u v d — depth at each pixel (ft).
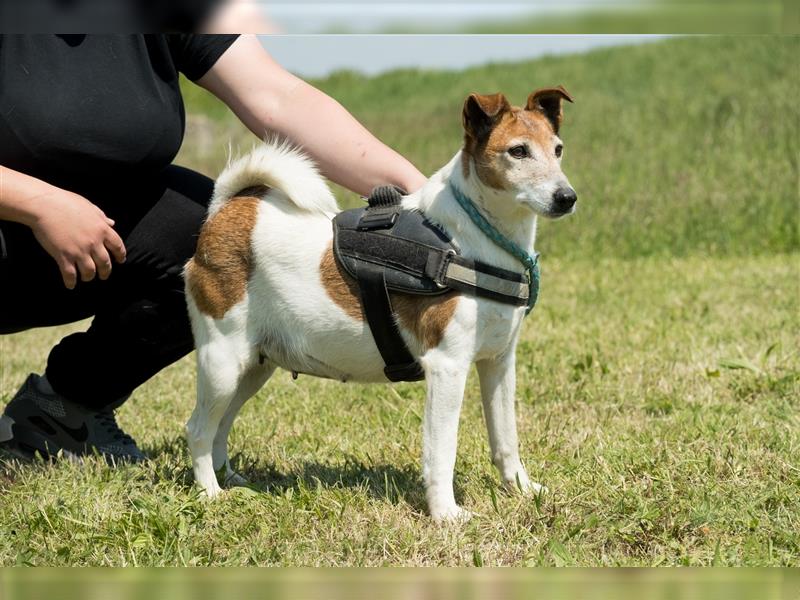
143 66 15.37
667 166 50.14
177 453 18.49
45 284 16.10
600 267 39.14
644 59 86.79
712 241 41.60
